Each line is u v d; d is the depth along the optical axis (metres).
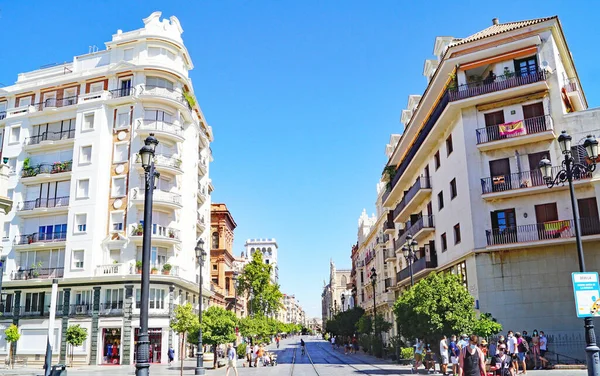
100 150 42.25
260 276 69.38
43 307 40.91
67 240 41.31
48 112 44.44
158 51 44.47
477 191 29.52
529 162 28.62
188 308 29.78
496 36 29.88
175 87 44.53
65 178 43.03
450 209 33.09
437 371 25.06
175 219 42.91
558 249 26.89
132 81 43.47
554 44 29.03
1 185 19.50
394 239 53.09
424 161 40.41
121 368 34.16
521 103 29.19
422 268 37.12
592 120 27.31
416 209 43.19
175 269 41.12
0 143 45.84
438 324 23.25
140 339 11.34
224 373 28.62
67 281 40.25
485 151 29.78
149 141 12.94
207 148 54.78
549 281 26.75
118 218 41.22
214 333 31.92
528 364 23.72
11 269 42.12
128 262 40.00
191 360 41.84
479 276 28.42
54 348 39.44
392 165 51.38
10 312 41.41
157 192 41.47
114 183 42.00
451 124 32.88
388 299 53.31
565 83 30.94
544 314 26.50
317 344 97.50
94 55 46.16
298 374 26.19
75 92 45.16
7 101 47.28
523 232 27.59
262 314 69.19
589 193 26.84
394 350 35.88
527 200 28.19
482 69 31.83
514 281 27.47
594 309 13.16
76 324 38.81
